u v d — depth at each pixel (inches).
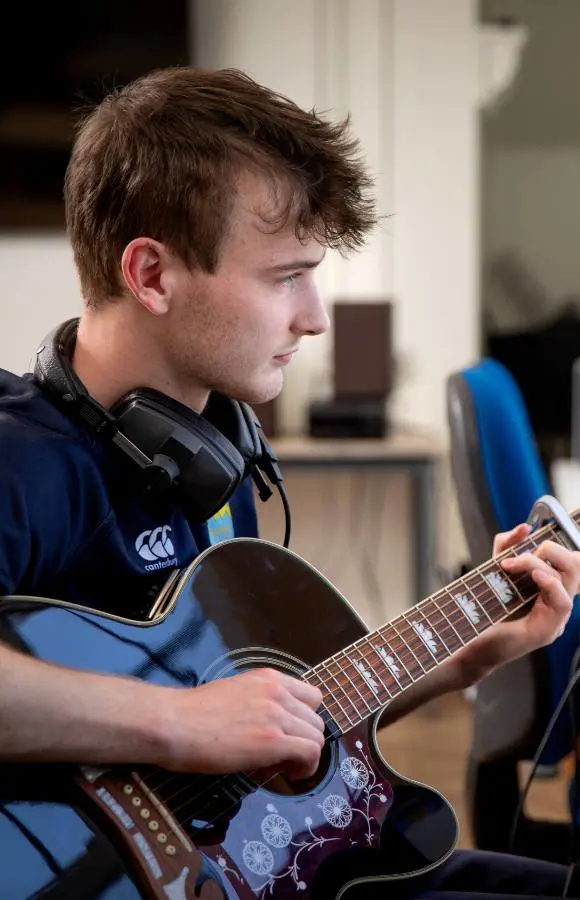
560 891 42.4
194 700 34.6
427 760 107.0
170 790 35.1
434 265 135.5
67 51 125.4
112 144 38.1
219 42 130.8
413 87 133.2
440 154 134.0
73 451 36.2
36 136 126.8
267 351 38.0
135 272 37.2
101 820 33.9
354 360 123.3
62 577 37.1
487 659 45.7
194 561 39.8
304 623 41.4
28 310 131.8
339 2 131.5
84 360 39.5
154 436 37.6
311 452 118.6
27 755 32.8
